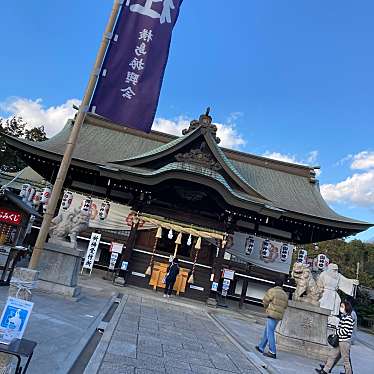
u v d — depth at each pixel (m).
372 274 62.62
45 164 24.66
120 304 14.61
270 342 10.93
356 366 12.86
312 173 31.31
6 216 13.26
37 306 10.05
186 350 9.42
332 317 19.98
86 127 30.36
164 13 6.58
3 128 44.50
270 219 24.88
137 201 22.55
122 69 6.22
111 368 6.70
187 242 22.02
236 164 30.98
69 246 13.40
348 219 25.05
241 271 25.12
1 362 4.13
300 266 13.88
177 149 22.88
